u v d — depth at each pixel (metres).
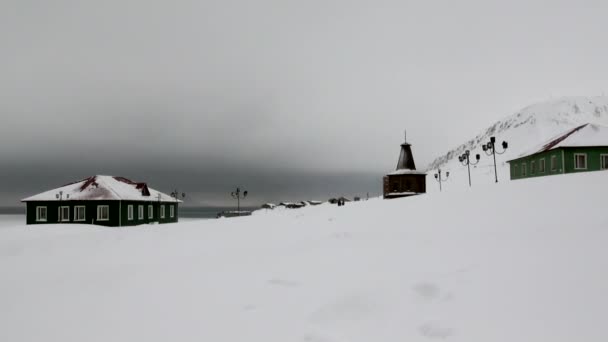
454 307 5.21
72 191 45.72
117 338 5.19
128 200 45.38
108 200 43.84
